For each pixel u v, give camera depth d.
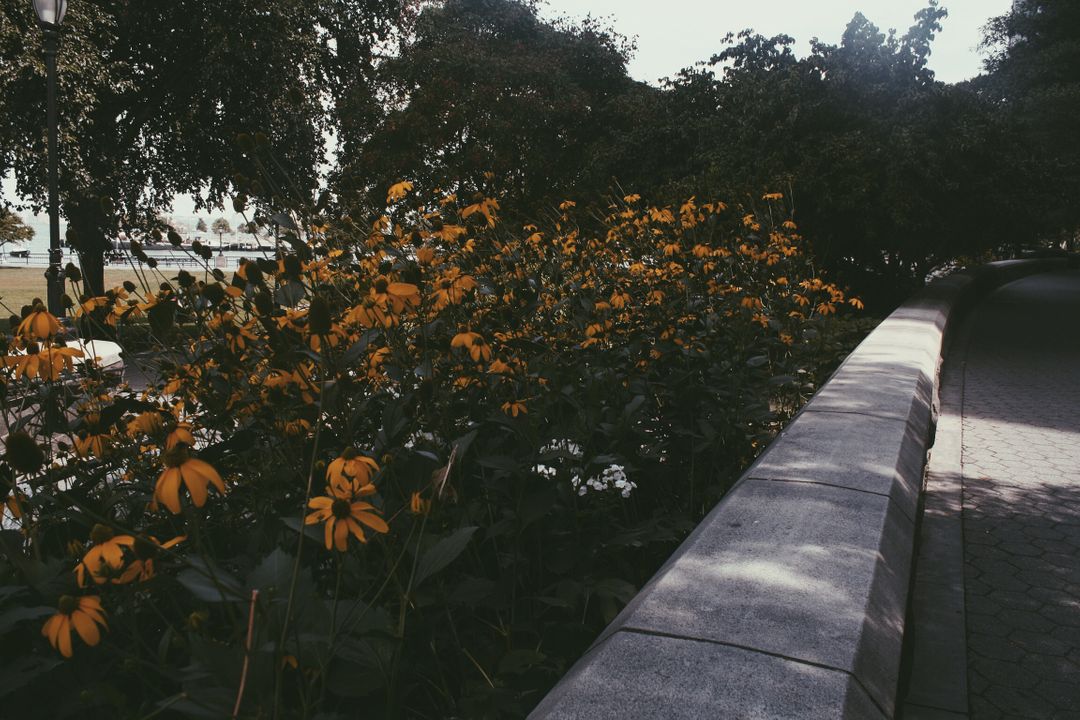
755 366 4.46
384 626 1.67
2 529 2.01
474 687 1.92
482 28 29.11
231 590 1.33
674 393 3.72
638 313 4.62
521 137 22.81
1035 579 3.38
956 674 2.61
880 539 2.08
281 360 2.23
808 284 6.32
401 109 23.55
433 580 2.24
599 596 2.40
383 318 2.45
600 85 27.78
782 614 1.62
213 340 2.66
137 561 1.45
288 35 17.73
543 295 4.24
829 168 13.49
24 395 2.53
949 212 14.13
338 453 2.40
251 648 1.36
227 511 2.52
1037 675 2.62
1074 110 17.73
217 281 2.97
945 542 3.76
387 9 20.84
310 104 19.66
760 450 4.23
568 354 3.88
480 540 2.54
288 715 1.48
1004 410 6.95
